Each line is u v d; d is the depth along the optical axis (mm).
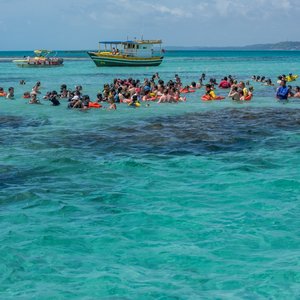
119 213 10750
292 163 14969
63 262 8320
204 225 9984
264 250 8773
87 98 27375
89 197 11867
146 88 32344
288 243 9070
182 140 18359
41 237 9383
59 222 10211
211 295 7195
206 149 16891
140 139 18594
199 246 8953
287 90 31359
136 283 7570
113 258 8500
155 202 11484
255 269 8016
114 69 73750
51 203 11398
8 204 11344
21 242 9141
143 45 74625
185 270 8031
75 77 57250
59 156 15836
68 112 25938
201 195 11969
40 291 7324
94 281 7633
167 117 24062
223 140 18297
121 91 30828
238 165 14742
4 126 21766
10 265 8188
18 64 81250
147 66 75875
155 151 16609
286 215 10547
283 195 11938
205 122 22438
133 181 13203
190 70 73938
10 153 16312
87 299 7094
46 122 22812
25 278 7742
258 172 13984
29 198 11758
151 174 13844
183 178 13461
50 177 13570
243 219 10320
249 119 23266
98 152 16469
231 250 8766
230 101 30812
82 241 9219
